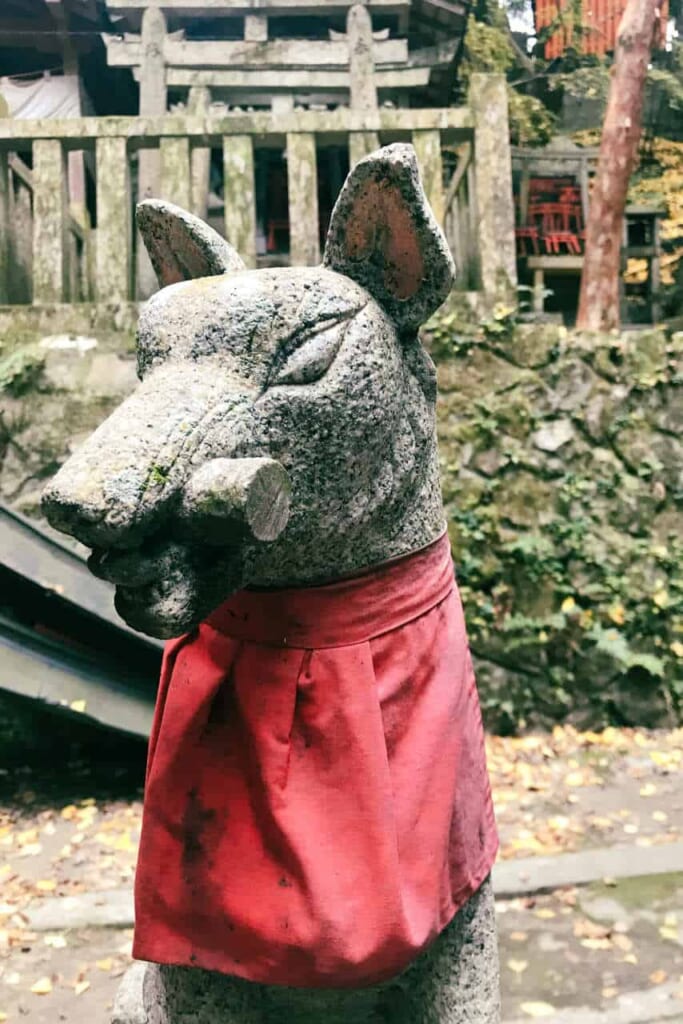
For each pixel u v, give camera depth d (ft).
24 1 21.25
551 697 13.01
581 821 10.32
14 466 13.08
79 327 13.76
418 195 3.70
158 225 4.42
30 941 7.96
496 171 14.44
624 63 16.63
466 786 4.08
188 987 3.91
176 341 3.54
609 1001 6.97
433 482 4.24
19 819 10.68
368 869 3.56
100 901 8.57
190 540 3.17
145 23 21.77
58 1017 6.94
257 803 3.71
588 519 13.41
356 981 3.58
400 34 23.71
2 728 12.91
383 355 3.74
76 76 22.48
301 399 3.48
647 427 13.83
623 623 13.11
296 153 14.21
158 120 14.11
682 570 13.42
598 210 16.57
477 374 13.78
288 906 3.54
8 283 14.85
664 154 25.90
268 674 3.77
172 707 3.94
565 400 13.78
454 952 4.06
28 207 16.55
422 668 3.94
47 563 10.66
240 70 22.34
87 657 11.02
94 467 3.00
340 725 3.68
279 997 4.03
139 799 11.37
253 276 3.65
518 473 13.50
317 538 3.67
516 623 12.94
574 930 8.05
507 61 25.45
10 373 13.14
